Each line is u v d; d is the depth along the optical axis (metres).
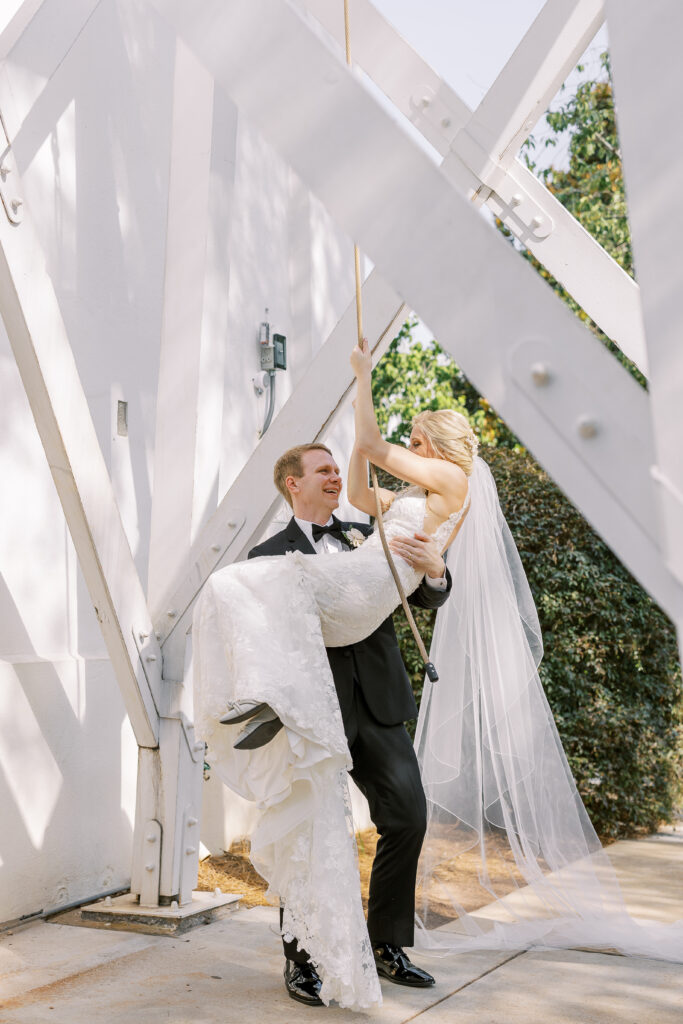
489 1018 2.76
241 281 5.42
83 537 3.38
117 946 3.38
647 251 1.34
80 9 3.81
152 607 3.72
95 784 4.00
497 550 3.75
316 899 2.65
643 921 3.80
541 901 3.78
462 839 3.72
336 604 2.85
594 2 3.29
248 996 2.91
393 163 1.51
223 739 2.93
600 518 1.38
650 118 1.34
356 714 3.02
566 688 5.57
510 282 1.44
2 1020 2.70
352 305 3.38
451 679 3.72
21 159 3.93
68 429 3.24
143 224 4.71
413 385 12.27
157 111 4.89
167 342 3.76
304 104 1.58
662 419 1.32
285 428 3.49
